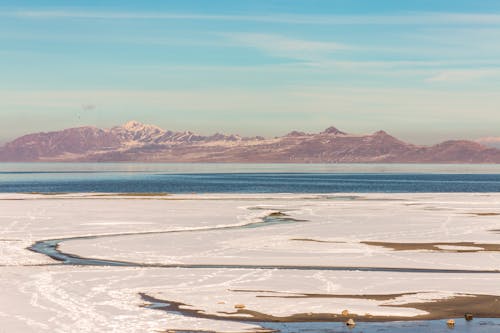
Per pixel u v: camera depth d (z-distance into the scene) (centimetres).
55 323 2442
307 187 16775
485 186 17975
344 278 3347
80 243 4722
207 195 11362
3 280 3266
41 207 8262
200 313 2633
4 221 6350
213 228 5769
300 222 6275
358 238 4991
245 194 11775
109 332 2334
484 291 3036
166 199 10144
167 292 3005
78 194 11738
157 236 5144
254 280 3297
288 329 2411
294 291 3036
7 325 2411
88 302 2792
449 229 5616
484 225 5944
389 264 3819
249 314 2620
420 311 2669
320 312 2652
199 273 3491
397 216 6906
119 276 3394
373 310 2680
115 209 7950
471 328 2419
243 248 4459
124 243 4719
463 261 3919
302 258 4034
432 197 10781
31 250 4388
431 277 3381
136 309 2681
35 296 2895
